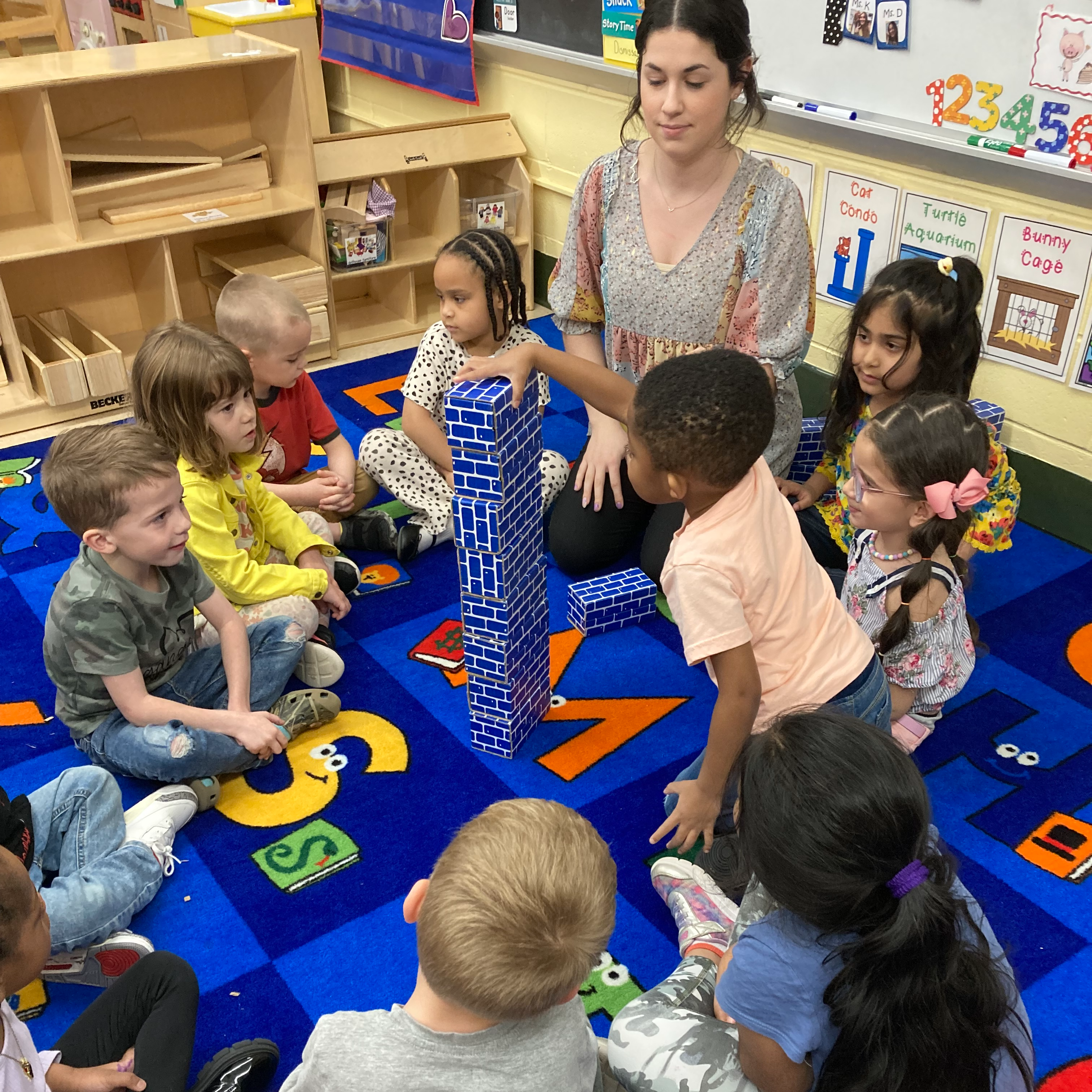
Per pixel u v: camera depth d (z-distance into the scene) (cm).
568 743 182
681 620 133
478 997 85
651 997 121
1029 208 220
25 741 183
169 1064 116
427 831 164
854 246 259
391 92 393
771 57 258
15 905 100
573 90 317
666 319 211
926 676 164
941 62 223
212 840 163
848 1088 94
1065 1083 127
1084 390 224
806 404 285
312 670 194
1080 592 221
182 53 293
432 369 230
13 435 282
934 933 90
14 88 255
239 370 181
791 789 94
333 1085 89
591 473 220
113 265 312
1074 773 174
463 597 165
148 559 157
